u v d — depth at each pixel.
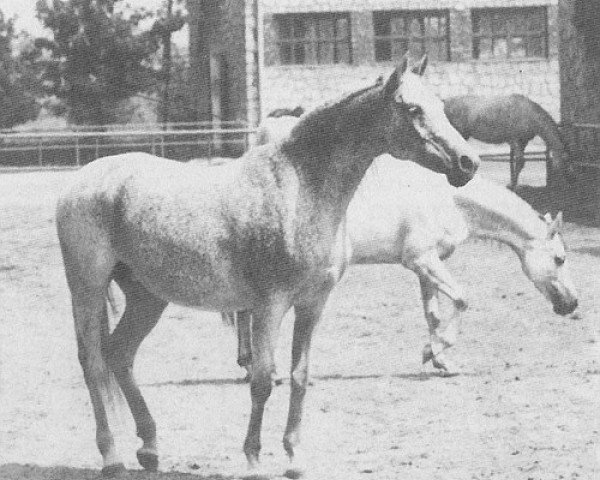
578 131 26.59
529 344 12.60
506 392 10.21
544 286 11.37
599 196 24.19
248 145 34.47
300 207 7.16
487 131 27.02
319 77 37.19
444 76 37.78
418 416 9.41
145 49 36.84
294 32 37.44
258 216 7.22
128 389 7.91
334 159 7.21
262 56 36.31
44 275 17.97
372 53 37.50
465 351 12.32
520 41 42.34
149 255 7.54
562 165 25.73
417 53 38.25
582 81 26.48
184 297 7.55
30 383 11.27
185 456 8.30
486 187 11.36
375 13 37.69
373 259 11.13
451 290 10.96
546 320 13.90
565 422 9.03
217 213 7.34
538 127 26.14
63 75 36.62
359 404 9.91
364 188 11.03
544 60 37.56
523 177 29.16
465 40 37.72
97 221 7.76
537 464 7.78
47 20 36.34
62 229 7.91
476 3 37.56
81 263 7.83
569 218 22.23
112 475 7.64
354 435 8.79
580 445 8.31
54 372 11.80
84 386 11.12
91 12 36.31
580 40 26.44
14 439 8.96
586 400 9.80
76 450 8.59
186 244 7.39
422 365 11.66
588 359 11.68
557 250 11.36
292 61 37.47
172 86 40.84
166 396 10.40
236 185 7.37
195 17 41.50
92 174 7.89
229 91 38.28
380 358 12.10
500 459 7.96
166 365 11.95
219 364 11.96
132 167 7.77
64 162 37.28
